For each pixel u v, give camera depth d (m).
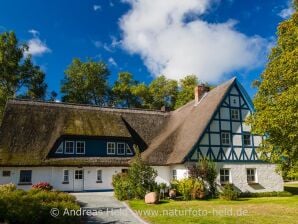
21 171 26.56
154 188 22.77
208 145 27.22
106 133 29.81
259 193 27.17
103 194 25.56
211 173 25.09
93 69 53.00
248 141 28.95
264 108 20.45
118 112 34.91
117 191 22.31
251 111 29.50
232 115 28.81
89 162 28.11
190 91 50.84
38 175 26.89
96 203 20.12
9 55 44.41
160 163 27.72
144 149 31.42
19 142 27.41
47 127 29.64
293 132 17.70
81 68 52.84
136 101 56.22
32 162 26.16
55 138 28.14
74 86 52.81
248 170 28.42
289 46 19.64
